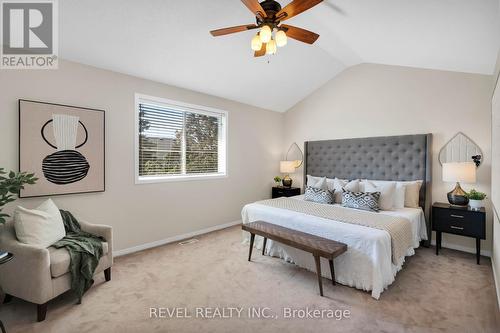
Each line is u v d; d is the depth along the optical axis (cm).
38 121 253
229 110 448
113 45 267
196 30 273
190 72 346
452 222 306
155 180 348
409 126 377
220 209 436
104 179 299
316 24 297
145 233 338
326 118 477
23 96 246
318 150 479
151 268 276
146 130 347
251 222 308
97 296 219
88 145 286
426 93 362
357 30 289
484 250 316
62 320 187
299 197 424
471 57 278
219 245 350
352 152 431
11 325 180
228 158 448
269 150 527
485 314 196
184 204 383
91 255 219
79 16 226
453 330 177
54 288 192
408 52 316
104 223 301
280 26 210
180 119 386
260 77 404
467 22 210
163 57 303
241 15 264
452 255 318
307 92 494
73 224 252
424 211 352
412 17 227
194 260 298
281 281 248
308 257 270
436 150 353
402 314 195
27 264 187
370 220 267
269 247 310
